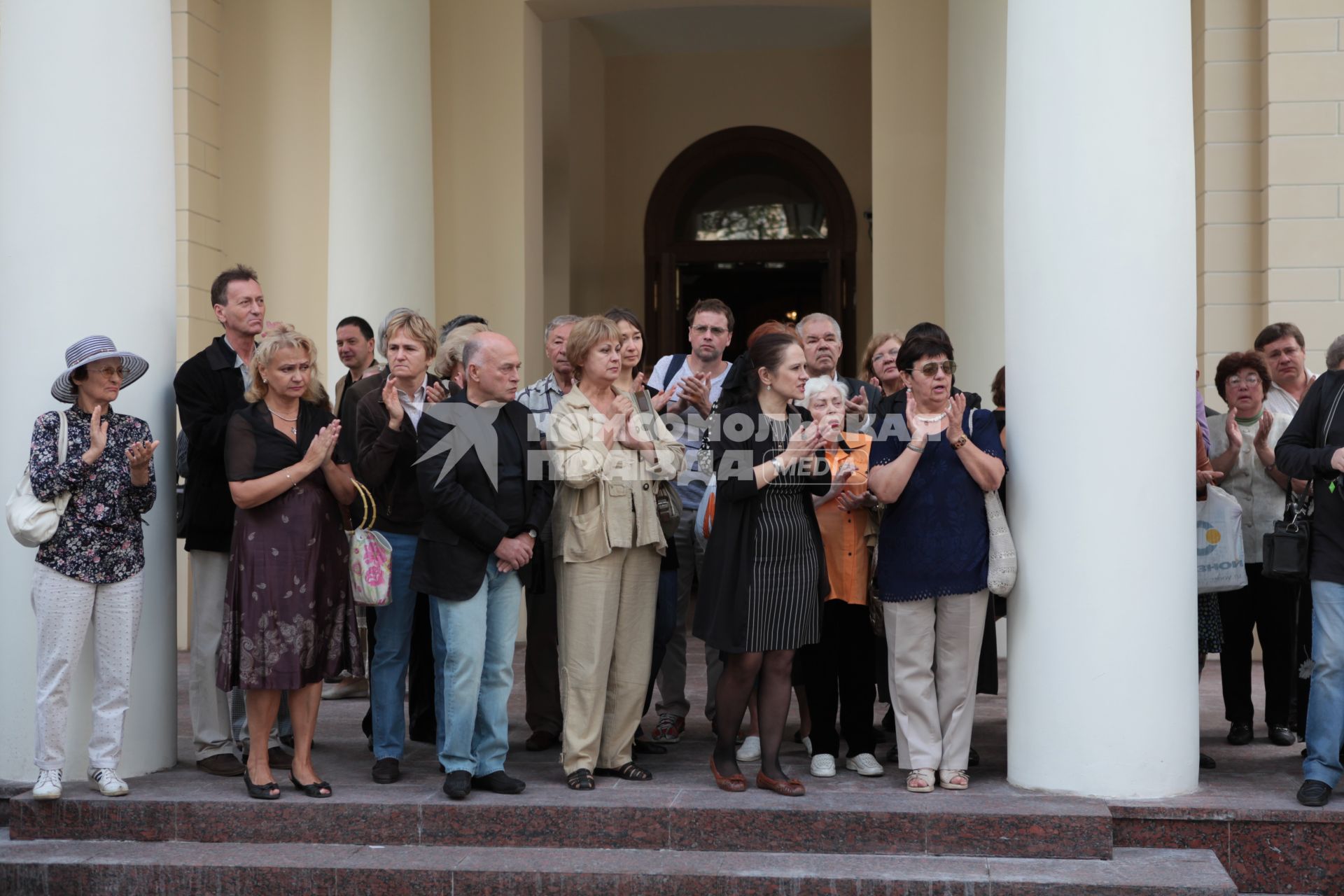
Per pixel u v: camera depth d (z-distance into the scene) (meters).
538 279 8.97
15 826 4.50
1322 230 7.20
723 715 4.54
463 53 8.77
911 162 8.35
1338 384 4.52
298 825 4.39
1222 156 7.46
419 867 4.07
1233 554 4.93
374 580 4.52
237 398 4.91
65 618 4.51
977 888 3.88
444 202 8.78
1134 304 4.32
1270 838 4.18
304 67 8.68
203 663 4.93
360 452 4.74
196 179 8.41
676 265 12.09
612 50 11.93
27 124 4.82
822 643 4.82
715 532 4.51
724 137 12.00
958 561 4.45
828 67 11.91
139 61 4.99
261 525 4.48
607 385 4.69
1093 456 4.34
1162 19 4.34
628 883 3.99
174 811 4.44
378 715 4.77
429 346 4.79
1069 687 4.38
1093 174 4.34
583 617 4.59
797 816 4.20
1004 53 7.40
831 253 11.88
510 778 4.53
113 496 4.57
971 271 7.66
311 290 8.66
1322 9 7.22
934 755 4.50
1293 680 5.32
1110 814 4.12
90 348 4.48
